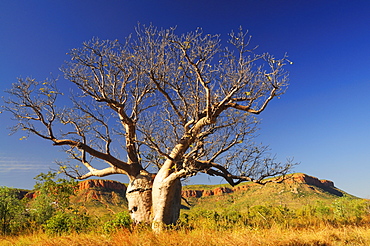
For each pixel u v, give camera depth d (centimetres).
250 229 948
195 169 1048
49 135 1265
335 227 1035
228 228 1020
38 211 1582
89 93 1250
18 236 1153
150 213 1207
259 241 720
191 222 1273
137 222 1194
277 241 733
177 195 1192
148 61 1062
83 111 1311
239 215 1405
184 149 1141
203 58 996
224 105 1117
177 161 1094
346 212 1812
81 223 1173
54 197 1659
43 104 1258
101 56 1266
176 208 1177
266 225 1109
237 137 1146
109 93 1331
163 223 1077
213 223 1088
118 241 751
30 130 1230
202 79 1003
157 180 1149
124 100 1333
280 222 1200
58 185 1677
